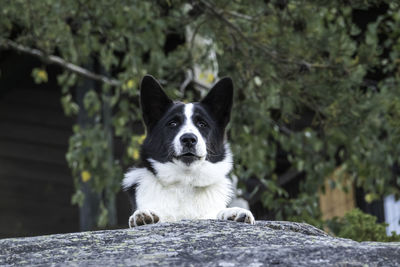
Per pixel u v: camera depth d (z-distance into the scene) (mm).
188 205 5531
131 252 3396
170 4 8148
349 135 8492
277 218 8359
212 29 8359
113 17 8367
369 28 8305
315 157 8695
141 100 5910
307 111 10898
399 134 8531
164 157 5590
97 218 9938
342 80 8266
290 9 8336
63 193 14250
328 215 12195
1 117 13180
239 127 8461
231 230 3785
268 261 3084
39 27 8672
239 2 8398
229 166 5863
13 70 11586
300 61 8297
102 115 10352
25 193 14234
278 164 12062
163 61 8633
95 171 8750
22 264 3299
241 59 8430
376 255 3117
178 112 5750
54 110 13008
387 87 8867
